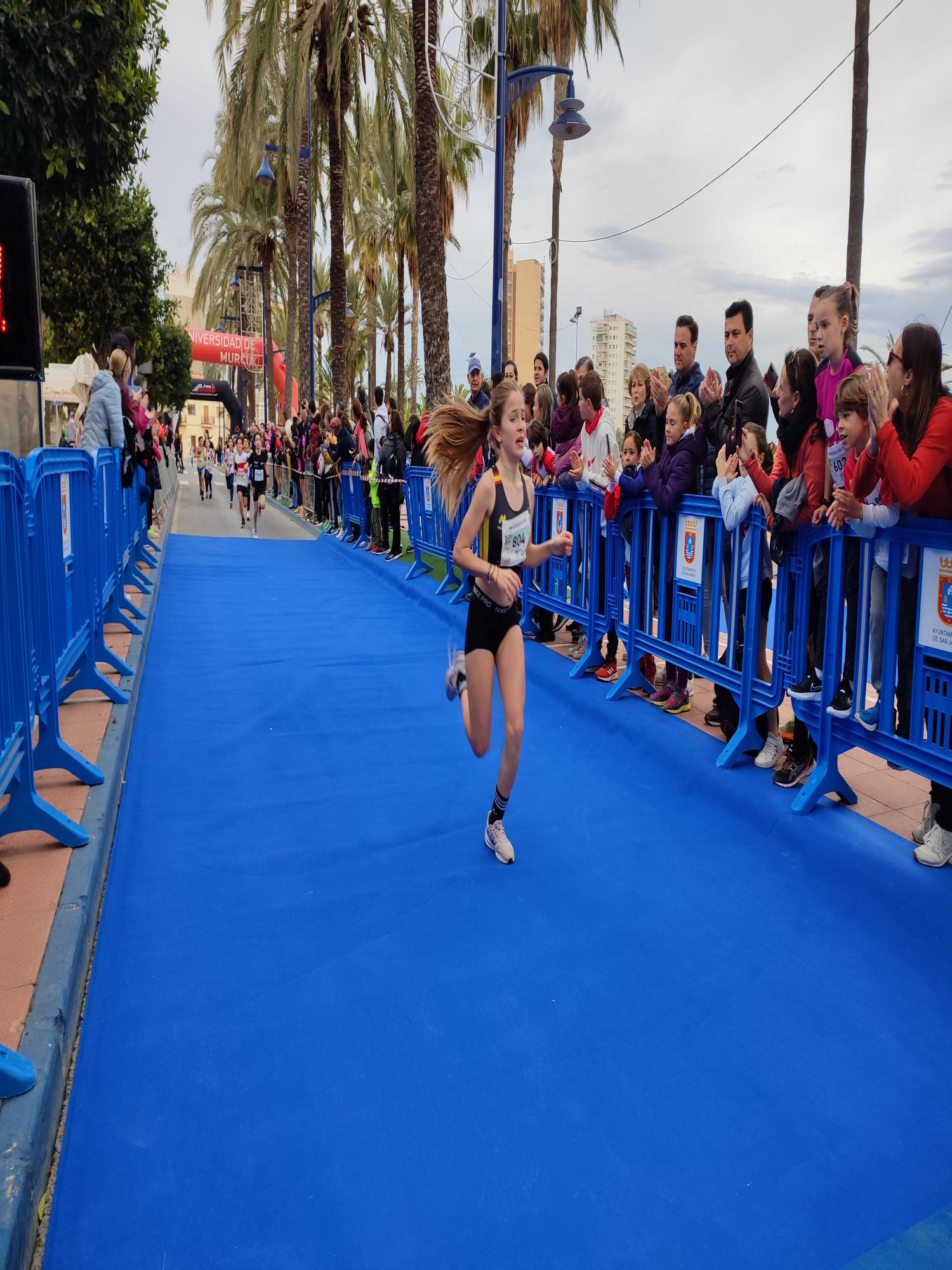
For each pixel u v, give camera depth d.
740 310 4.54
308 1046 2.47
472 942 3.01
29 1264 1.79
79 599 4.91
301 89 19.47
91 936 2.97
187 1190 1.98
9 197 4.43
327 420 16.48
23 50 7.99
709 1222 1.92
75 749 4.34
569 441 6.76
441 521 9.40
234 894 3.31
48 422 19.05
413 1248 1.85
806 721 4.00
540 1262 1.82
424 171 13.00
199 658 6.90
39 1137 1.98
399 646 7.45
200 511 21.94
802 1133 2.18
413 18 12.78
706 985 2.79
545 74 10.16
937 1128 2.21
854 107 13.85
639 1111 2.24
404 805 4.16
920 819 3.73
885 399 3.11
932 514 3.24
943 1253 1.85
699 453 4.88
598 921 3.15
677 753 4.58
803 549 3.88
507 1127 2.18
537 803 4.20
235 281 44.81
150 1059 2.40
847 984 2.80
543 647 6.94
